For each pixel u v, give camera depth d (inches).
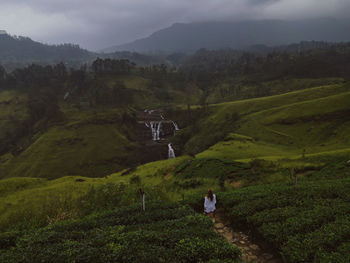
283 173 1051.3
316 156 1326.3
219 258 353.4
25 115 6427.2
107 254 357.1
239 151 2795.3
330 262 311.4
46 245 401.7
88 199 749.3
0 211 741.3
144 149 5044.3
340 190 548.1
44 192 935.7
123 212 560.7
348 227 380.5
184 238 399.2
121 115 5944.9
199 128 5201.8
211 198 562.6
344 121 3132.4
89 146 4849.9
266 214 489.1
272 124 3762.3
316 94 4670.3
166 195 811.4
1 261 359.3
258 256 409.7
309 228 410.6
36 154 4601.4
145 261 335.6
